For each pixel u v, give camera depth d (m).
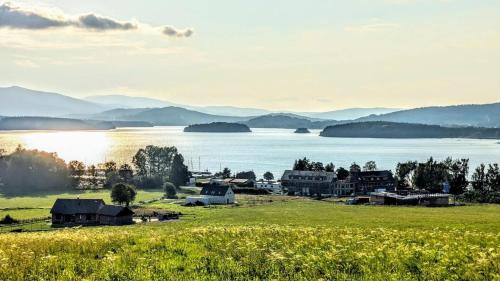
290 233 36.00
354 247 29.11
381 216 87.31
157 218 123.19
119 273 22.50
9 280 21.55
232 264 23.97
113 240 30.91
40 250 27.80
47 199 185.38
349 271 23.14
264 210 121.25
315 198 182.50
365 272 22.77
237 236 34.06
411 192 160.25
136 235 35.12
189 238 32.19
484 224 60.28
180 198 187.75
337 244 29.84
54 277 22.02
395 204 145.25
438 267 23.45
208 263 24.62
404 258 25.48
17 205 163.25
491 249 26.47
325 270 22.98
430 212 100.94
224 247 28.44
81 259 25.27
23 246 29.20
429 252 26.77
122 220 117.69
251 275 22.48
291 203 155.62
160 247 28.94
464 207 124.81
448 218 77.06
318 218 86.06
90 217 121.88
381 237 34.59
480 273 22.55
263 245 28.89
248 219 90.44
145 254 26.28
